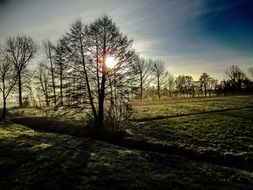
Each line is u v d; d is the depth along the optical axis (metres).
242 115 51.81
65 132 39.69
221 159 25.16
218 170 20.88
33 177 17.50
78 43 35.97
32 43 77.00
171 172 19.45
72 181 16.88
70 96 35.91
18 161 21.17
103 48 36.00
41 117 53.84
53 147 26.89
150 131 38.06
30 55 76.75
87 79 36.09
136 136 34.06
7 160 21.34
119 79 35.59
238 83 154.00
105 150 26.17
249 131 36.75
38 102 83.94
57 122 45.88
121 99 35.47
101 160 22.06
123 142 32.19
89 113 37.56
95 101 36.66
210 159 25.56
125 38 36.38
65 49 36.09
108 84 35.91
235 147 28.70
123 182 16.84
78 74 36.03
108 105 35.78
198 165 22.11
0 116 62.34
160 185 16.55
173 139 33.06
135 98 36.84
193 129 39.16
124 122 35.06
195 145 29.77
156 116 51.97
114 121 34.97
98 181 16.92
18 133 37.41
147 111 60.69
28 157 22.45
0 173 18.38
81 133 36.91
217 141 31.52
